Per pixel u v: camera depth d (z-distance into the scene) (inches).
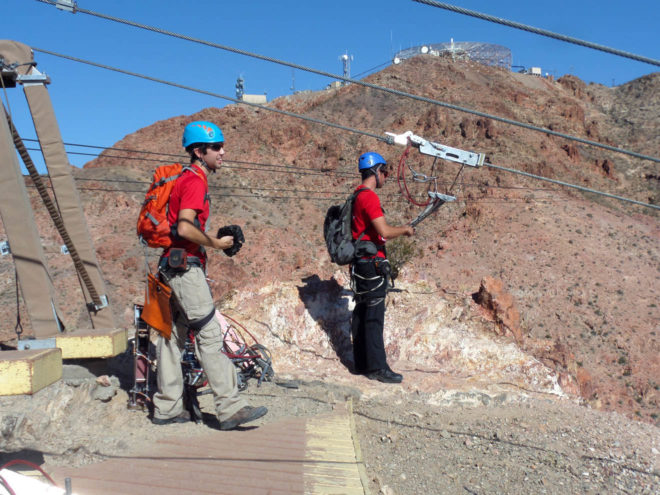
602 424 214.5
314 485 136.1
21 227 186.9
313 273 300.8
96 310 209.0
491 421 207.8
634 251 2942.9
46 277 189.8
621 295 2539.4
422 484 162.9
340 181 3961.6
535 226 3041.3
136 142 4648.1
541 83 6146.7
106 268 2438.5
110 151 4478.3
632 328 2297.0
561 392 241.1
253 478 138.7
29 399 167.9
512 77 5733.3
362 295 228.7
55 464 145.5
